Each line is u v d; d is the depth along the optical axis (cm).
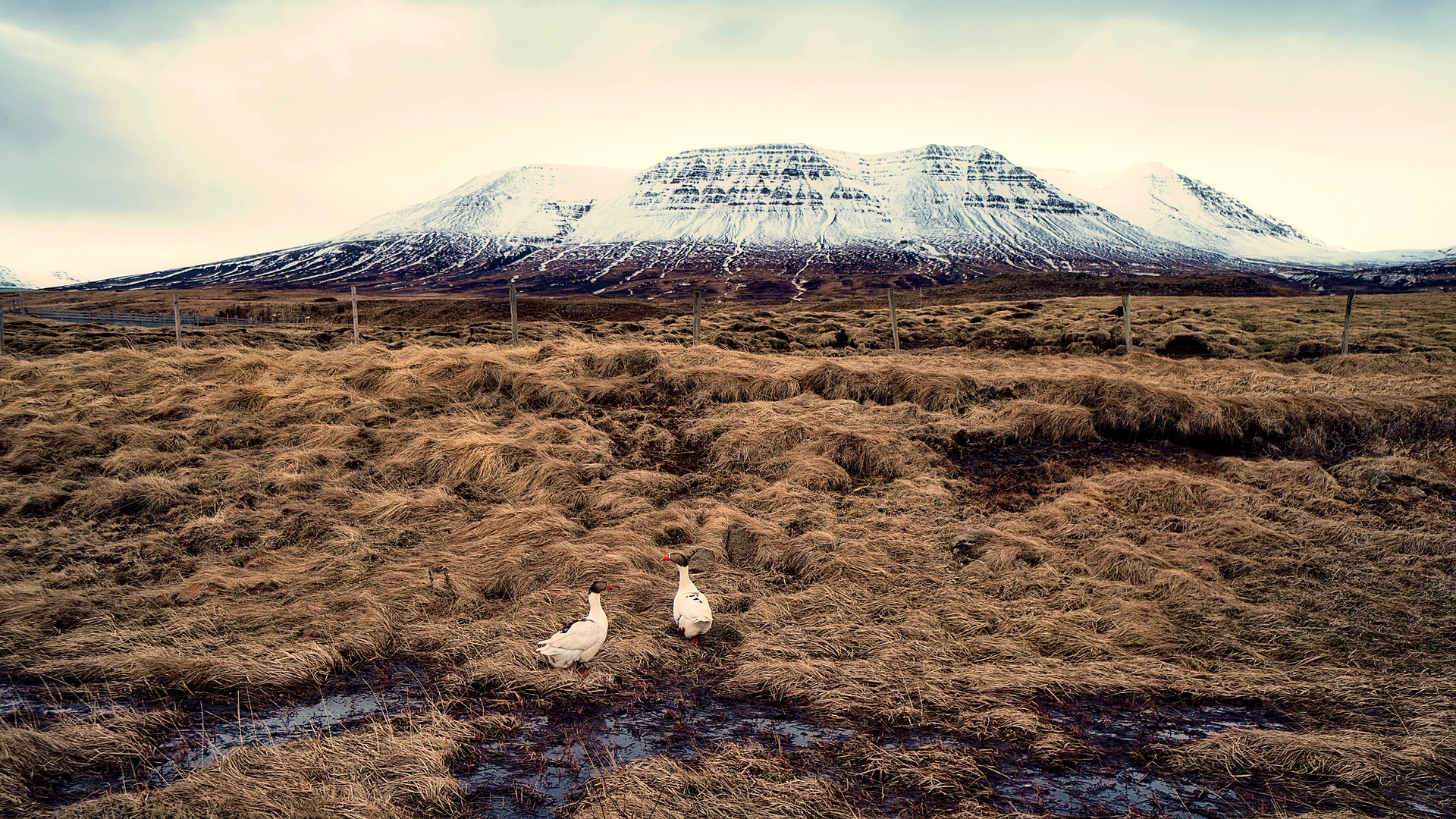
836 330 3716
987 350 3161
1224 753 582
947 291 8906
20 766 543
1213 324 3784
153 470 1223
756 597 884
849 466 1292
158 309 8631
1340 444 1441
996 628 820
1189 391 1588
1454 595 876
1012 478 1289
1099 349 3159
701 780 542
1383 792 546
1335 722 641
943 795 545
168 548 988
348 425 1405
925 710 656
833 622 821
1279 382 1909
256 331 3628
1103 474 1286
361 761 558
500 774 570
